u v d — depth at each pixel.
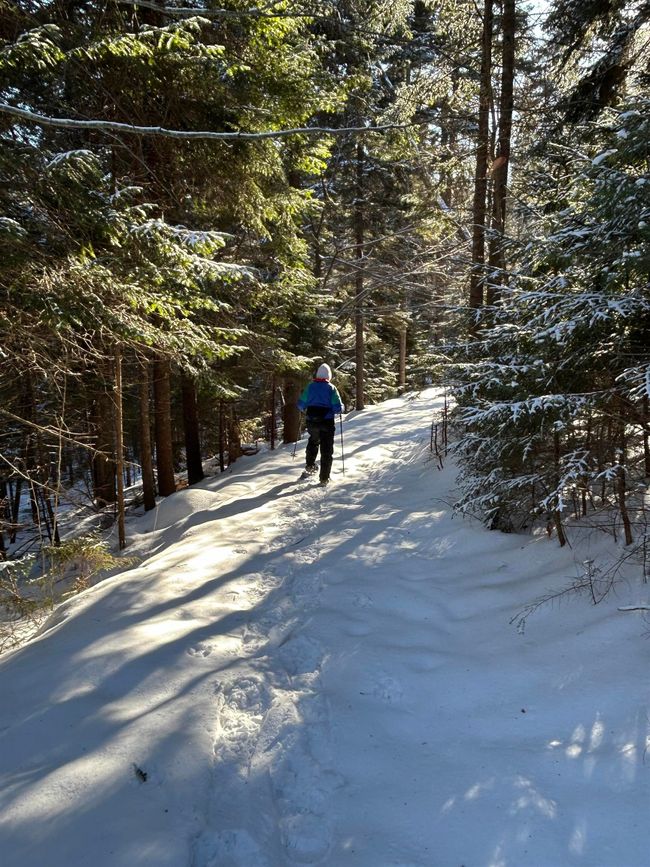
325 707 2.88
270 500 7.28
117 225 4.43
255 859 2.00
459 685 2.92
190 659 3.35
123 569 6.24
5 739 2.63
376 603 4.00
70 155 3.96
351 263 16.44
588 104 7.73
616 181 3.12
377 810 2.17
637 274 3.28
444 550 4.79
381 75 14.29
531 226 5.83
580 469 3.40
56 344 5.80
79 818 2.12
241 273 5.17
